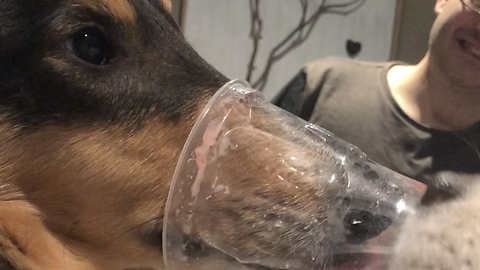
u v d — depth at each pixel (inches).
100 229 36.9
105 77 36.0
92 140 35.7
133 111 36.2
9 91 35.7
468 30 64.0
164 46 38.5
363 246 29.7
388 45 108.8
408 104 71.1
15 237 36.0
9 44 35.1
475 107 66.4
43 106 35.6
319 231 32.2
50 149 35.7
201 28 87.3
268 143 34.9
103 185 35.9
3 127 35.8
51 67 35.1
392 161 68.7
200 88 37.6
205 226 33.6
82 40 35.6
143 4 38.9
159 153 36.0
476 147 62.3
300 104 79.9
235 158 34.2
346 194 32.0
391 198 30.1
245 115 35.4
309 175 33.8
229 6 90.0
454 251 21.8
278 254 33.4
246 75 93.9
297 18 97.7
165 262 34.5
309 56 100.1
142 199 36.0
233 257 34.2
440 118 68.2
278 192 33.8
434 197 25.4
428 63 69.2
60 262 37.1
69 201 36.5
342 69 78.5
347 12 103.0
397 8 108.4
